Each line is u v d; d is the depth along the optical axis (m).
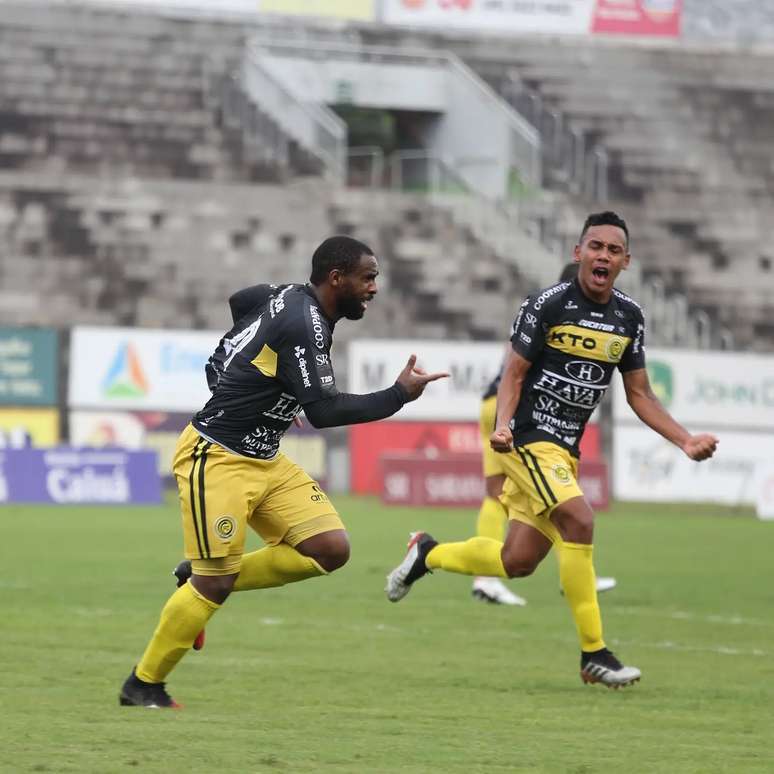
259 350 22.84
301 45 128.50
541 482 27.55
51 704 23.81
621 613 41.31
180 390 102.44
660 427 27.77
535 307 27.53
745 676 29.34
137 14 126.50
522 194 125.38
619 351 27.64
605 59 137.38
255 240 117.06
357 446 102.25
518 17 133.62
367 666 29.75
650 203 131.12
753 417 110.38
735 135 136.62
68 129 120.81
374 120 132.88
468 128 129.88
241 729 21.77
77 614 37.66
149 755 19.31
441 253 119.38
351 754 19.86
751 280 129.12
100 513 80.38
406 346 104.69
